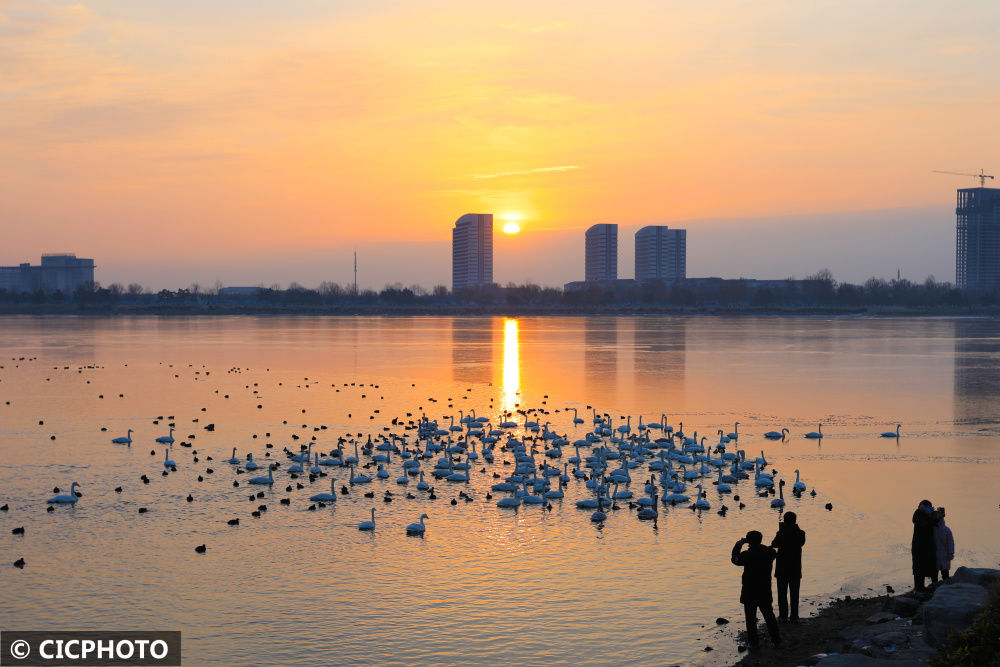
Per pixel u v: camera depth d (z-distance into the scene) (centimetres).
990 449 8950
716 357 19800
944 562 4403
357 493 7088
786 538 4431
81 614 4731
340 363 18138
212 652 4322
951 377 15525
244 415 11056
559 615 4734
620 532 6100
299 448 8869
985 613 3341
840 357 19762
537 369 17012
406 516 6456
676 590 5059
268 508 6644
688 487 7325
